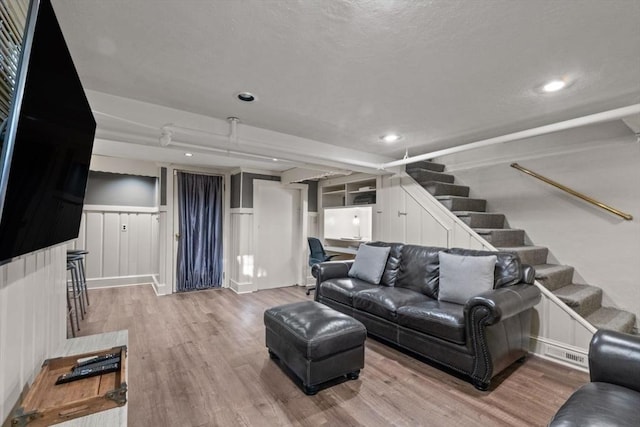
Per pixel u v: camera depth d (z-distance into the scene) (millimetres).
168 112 2480
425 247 3373
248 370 2408
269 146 3061
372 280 3512
